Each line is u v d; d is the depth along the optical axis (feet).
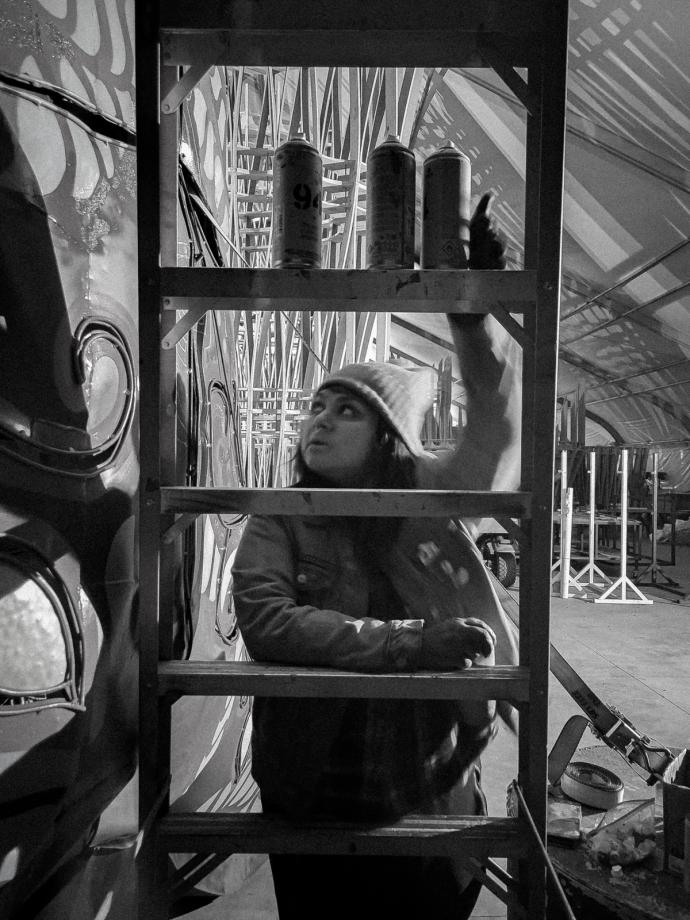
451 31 4.18
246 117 11.45
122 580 4.80
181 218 6.29
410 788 5.49
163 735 4.59
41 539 3.98
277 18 4.11
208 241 7.37
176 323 4.35
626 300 32.01
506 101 20.08
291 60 4.40
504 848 4.36
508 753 9.67
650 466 41.06
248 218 11.38
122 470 4.81
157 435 4.25
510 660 5.78
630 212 24.29
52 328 4.12
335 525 5.73
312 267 4.52
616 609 22.33
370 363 6.15
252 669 4.53
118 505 4.75
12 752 3.76
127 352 4.86
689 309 29.19
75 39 4.36
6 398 3.78
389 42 4.28
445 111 23.30
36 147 4.02
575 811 5.90
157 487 4.27
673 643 17.69
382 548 5.73
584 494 35.19
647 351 37.32
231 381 8.61
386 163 4.46
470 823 4.54
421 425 6.06
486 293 4.24
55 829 4.11
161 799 4.47
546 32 4.10
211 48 4.27
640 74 17.74
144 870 4.38
